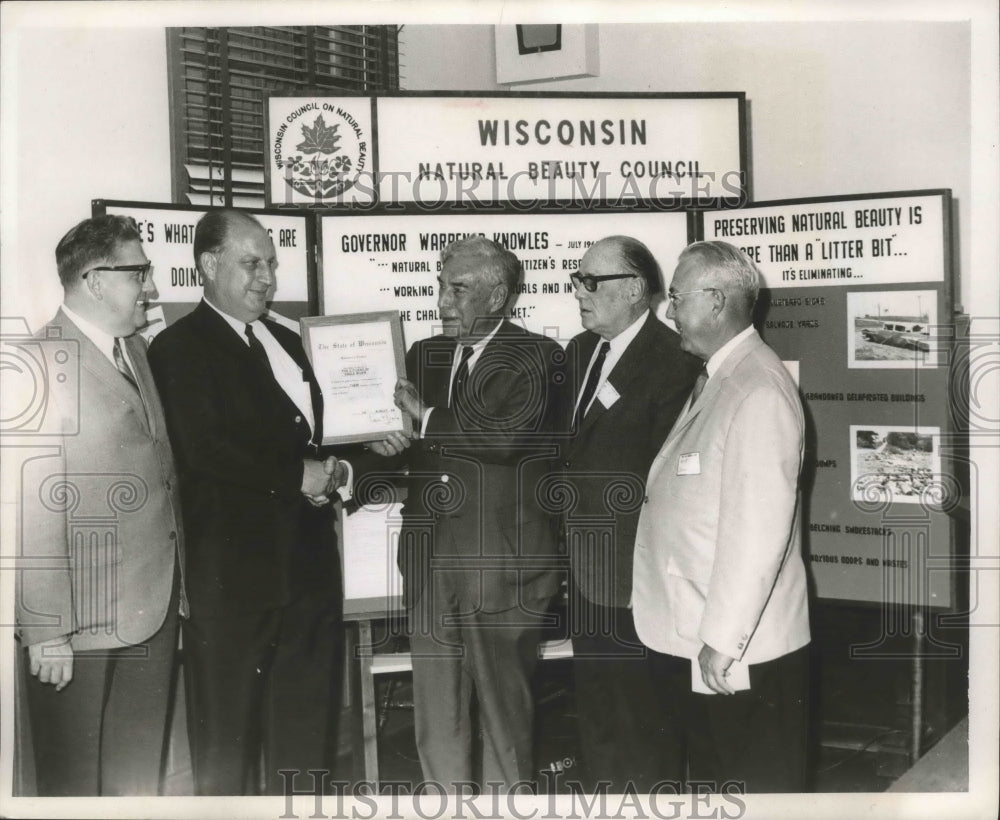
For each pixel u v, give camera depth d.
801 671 2.37
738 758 2.34
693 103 2.96
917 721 2.98
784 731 2.34
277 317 2.83
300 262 2.85
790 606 2.35
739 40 3.42
